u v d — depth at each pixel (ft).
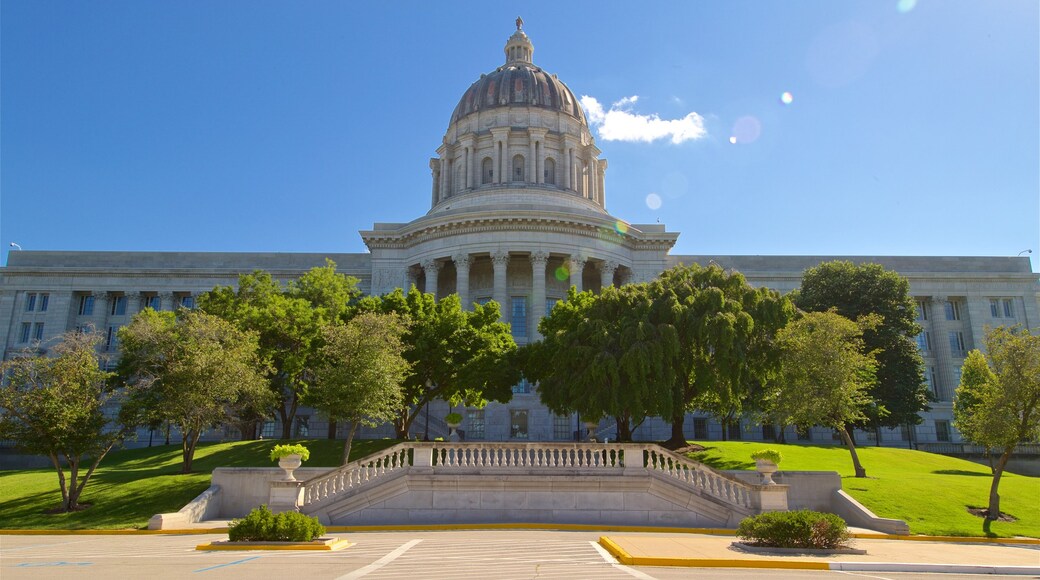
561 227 212.64
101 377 103.81
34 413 95.91
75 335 105.81
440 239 217.15
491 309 163.43
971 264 270.05
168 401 115.55
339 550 62.95
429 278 216.95
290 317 170.09
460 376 147.13
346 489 92.12
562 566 51.65
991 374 111.96
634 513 90.99
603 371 121.49
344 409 120.37
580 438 190.70
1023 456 200.75
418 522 90.07
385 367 121.70
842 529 65.57
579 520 90.68
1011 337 104.27
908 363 194.80
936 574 56.29
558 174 251.39
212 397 120.37
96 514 94.43
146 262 264.93
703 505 90.68
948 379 253.24
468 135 253.03
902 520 90.43
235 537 66.74
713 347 128.77
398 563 52.90
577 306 156.56
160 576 45.32
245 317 166.40
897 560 61.36
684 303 133.18
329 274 195.31
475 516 90.63
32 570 48.91
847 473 135.03
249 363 138.31
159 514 87.71
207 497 95.50
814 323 132.77
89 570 48.80
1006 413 99.14
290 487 89.20
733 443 166.40
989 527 92.17
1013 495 106.42
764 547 64.59
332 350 124.06
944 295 261.44
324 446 156.25
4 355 248.73
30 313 254.88
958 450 219.00
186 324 128.16
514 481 91.61
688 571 51.19
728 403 133.69
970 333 258.98
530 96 259.60
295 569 49.32
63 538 79.56
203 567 50.42
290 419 175.73
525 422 203.10
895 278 201.36
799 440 231.71
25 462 194.49
